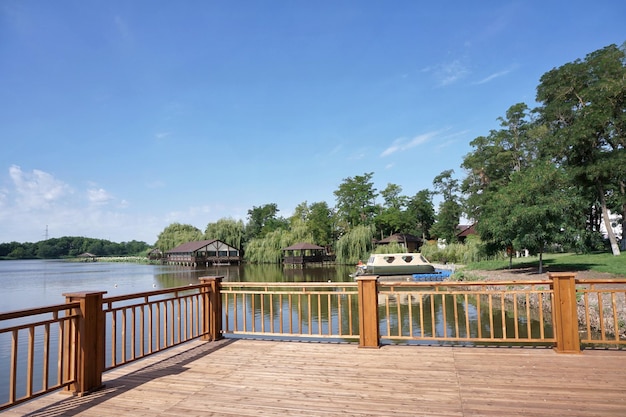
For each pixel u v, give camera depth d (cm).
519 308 1429
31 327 369
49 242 13738
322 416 336
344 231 5172
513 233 1892
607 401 352
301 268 4181
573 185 2269
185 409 359
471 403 355
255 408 358
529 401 356
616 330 511
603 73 2469
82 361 402
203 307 634
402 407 351
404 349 549
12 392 349
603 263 1952
